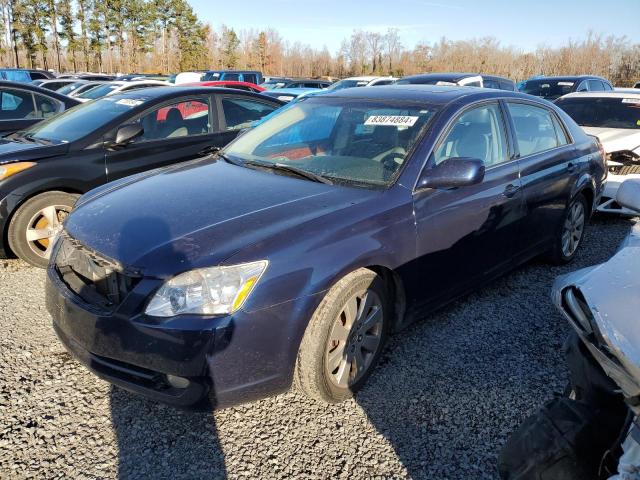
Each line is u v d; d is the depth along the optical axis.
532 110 4.34
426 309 3.34
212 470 2.39
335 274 2.58
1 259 4.88
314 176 3.21
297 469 2.41
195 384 2.32
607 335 1.52
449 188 3.23
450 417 2.78
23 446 2.49
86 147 4.88
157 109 5.40
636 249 1.89
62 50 55.16
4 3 48.69
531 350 3.44
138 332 2.34
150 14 55.56
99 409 2.77
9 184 4.43
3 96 7.36
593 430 1.65
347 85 16.08
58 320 2.69
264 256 2.41
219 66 63.53
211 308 2.31
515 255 4.06
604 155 5.29
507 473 1.78
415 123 3.40
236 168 3.50
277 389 2.54
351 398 2.91
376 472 2.40
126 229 2.64
